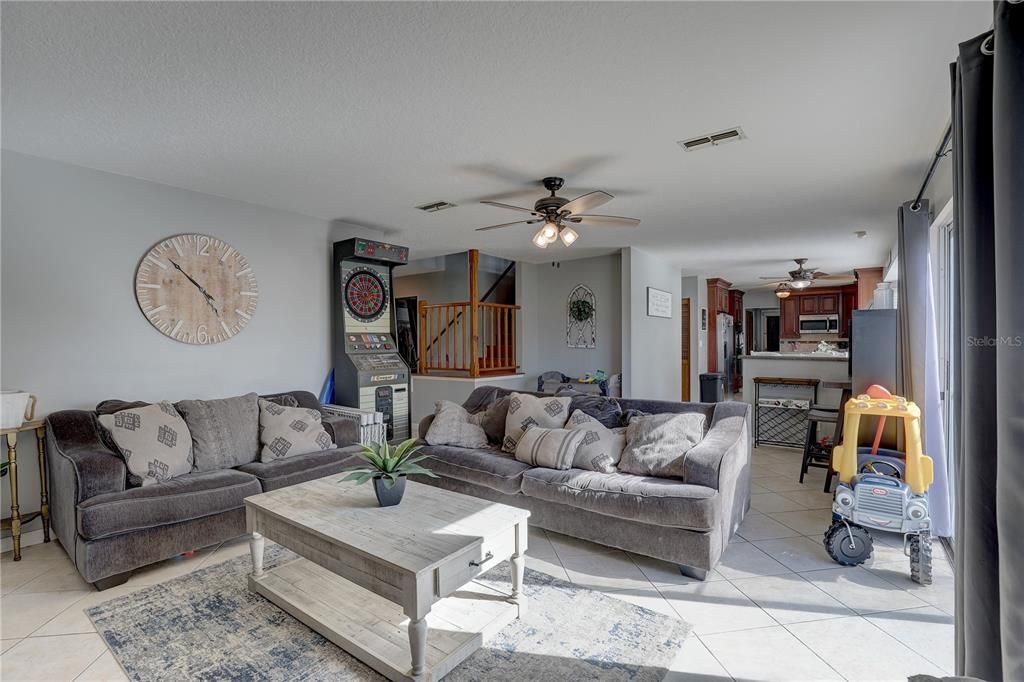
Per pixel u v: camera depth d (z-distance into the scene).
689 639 2.14
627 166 3.39
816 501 3.90
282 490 2.72
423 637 1.83
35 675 1.94
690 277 9.39
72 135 2.86
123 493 2.71
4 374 3.07
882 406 2.86
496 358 8.07
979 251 1.38
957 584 1.53
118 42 1.96
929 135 2.89
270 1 1.73
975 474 1.37
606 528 2.91
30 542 3.13
